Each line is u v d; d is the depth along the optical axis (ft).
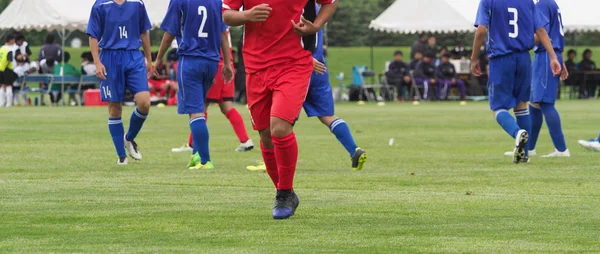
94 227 43.65
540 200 52.75
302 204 51.29
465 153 85.87
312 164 75.46
